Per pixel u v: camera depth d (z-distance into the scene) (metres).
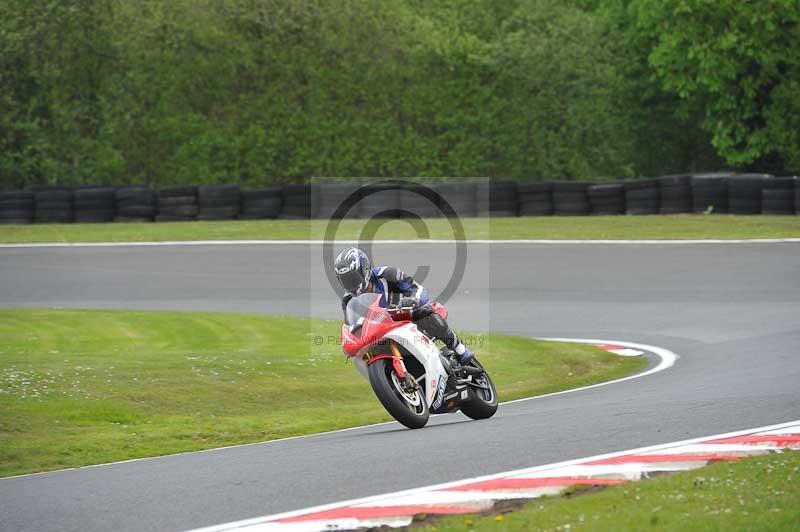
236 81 121.38
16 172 119.88
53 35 118.62
